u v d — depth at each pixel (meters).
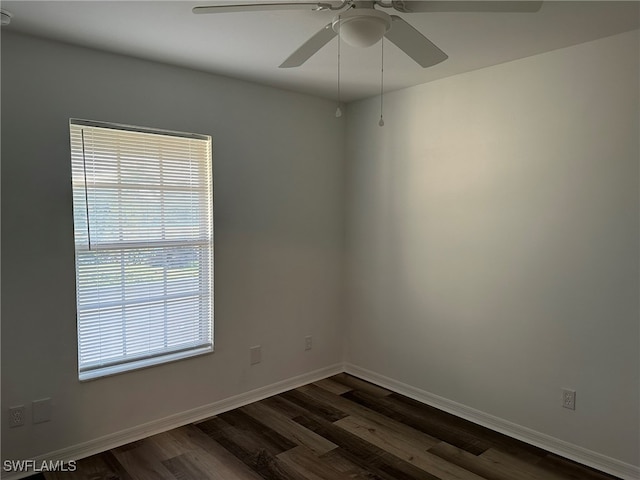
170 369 3.05
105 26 2.28
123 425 2.86
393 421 3.18
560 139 2.66
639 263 2.40
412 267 3.53
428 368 3.46
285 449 2.80
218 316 3.27
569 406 2.70
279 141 3.53
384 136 3.68
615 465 2.53
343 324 4.13
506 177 2.93
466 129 3.13
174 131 2.96
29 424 2.51
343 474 2.54
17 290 2.43
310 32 2.35
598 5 2.04
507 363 2.98
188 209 3.10
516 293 2.91
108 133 2.72
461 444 2.87
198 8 1.65
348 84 3.39
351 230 4.01
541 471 2.57
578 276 2.63
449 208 3.25
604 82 2.48
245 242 3.38
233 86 3.23
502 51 2.67
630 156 2.40
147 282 2.94
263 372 3.57
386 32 1.80
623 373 2.48
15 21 2.21
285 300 3.67
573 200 2.63
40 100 2.45
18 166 2.41
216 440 2.90
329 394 3.65
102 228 2.73
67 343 2.61
